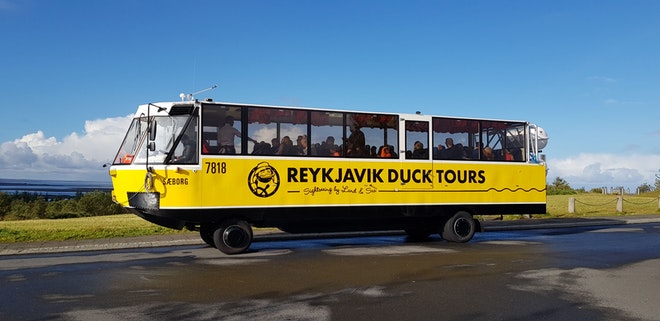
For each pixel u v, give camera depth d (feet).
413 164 46.78
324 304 24.40
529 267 34.32
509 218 75.66
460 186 48.49
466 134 49.14
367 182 45.01
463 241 48.52
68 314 22.71
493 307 23.90
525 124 51.70
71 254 41.55
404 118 46.65
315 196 43.16
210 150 40.06
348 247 45.42
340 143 44.27
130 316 22.31
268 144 41.86
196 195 39.55
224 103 40.63
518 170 51.01
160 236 51.37
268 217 41.78
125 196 39.47
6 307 23.98
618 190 151.74
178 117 39.65
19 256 40.57
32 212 102.94
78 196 117.29
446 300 25.21
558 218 76.79
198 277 31.04
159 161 39.04
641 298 25.66
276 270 33.40
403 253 41.24
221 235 40.42
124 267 34.68
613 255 39.91
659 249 43.52
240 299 25.43
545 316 22.39
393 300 25.21
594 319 21.98
